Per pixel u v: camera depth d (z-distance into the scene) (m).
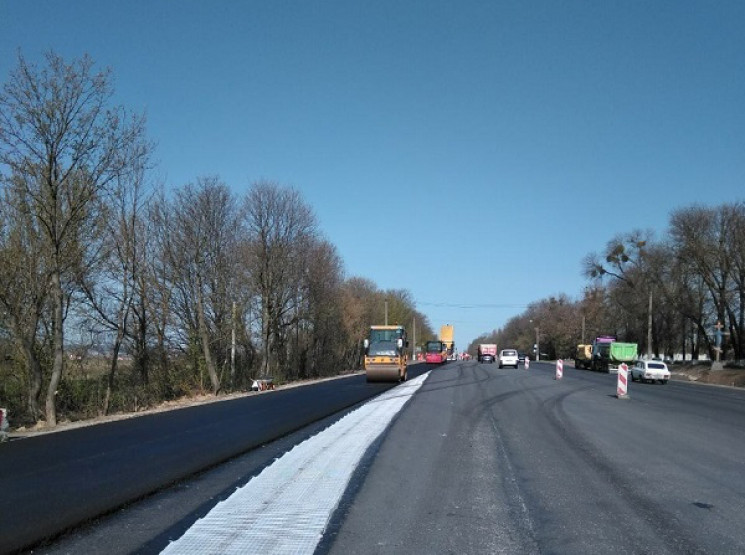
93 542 6.48
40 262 22.73
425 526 7.14
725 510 8.02
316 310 54.53
